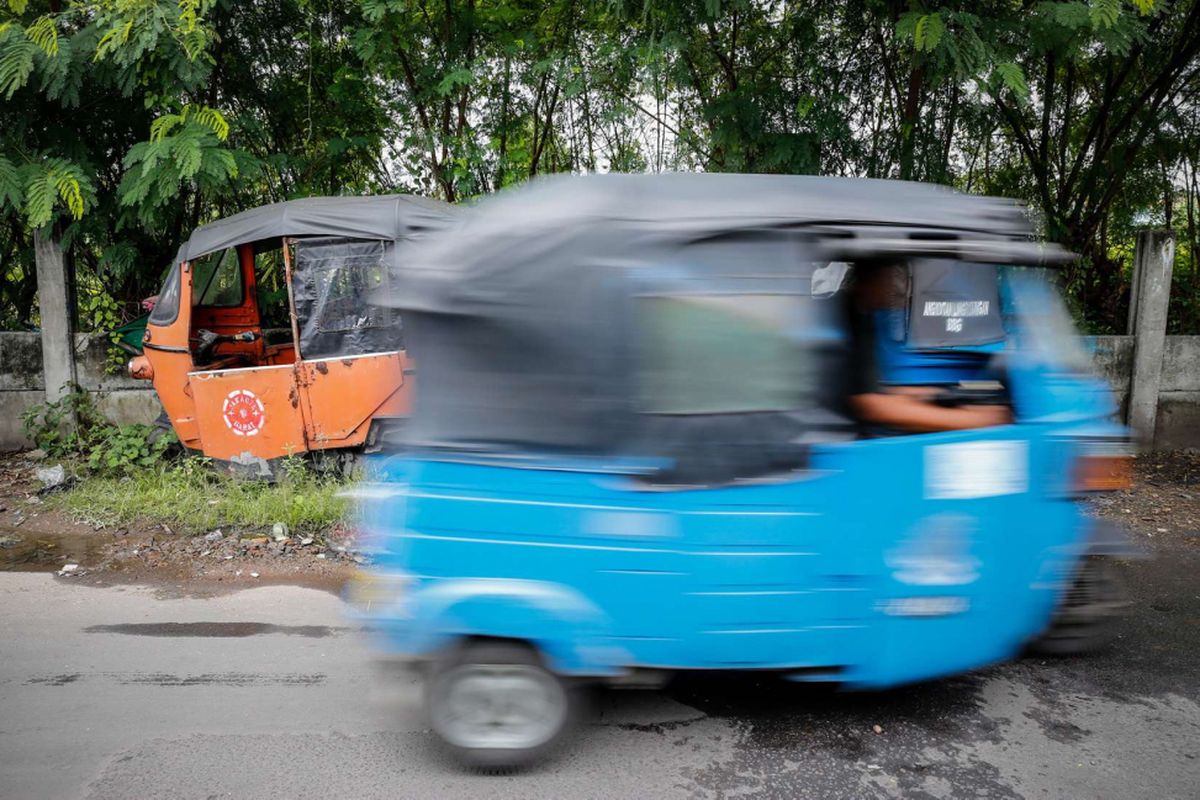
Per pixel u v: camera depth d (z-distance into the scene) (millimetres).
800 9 7727
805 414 2818
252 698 3492
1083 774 2963
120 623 4293
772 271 2830
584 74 8422
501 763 2922
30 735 3193
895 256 2916
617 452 2750
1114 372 7566
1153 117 8086
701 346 2779
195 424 6352
